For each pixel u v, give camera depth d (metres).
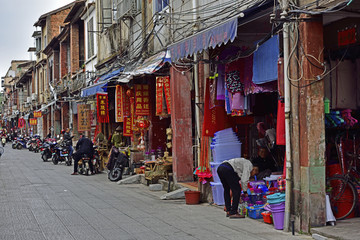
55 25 40.00
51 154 25.28
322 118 7.45
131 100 16.45
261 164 10.16
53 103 34.66
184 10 12.57
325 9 7.16
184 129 13.09
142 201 11.13
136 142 17.23
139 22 16.98
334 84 8.45
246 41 10.03
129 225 8.06
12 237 7.08
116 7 19.73
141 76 14.89
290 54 7.61
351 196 7.96
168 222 8.38
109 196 11.95
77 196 11.80
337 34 8.17
